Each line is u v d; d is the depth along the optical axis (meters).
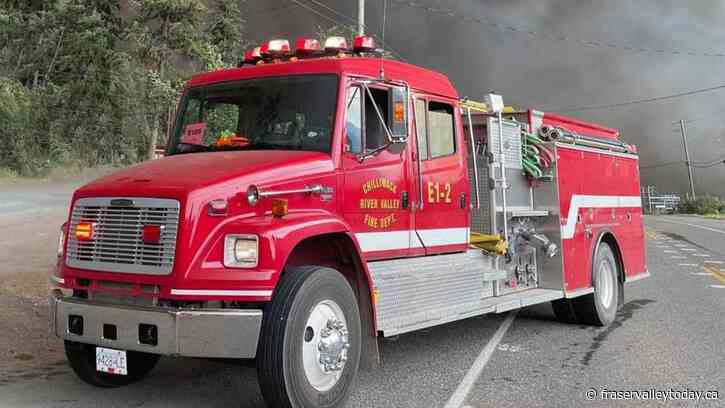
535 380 5.72
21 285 8.77
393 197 5.53
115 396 5.09
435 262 5.88
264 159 4.79
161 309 4.07
